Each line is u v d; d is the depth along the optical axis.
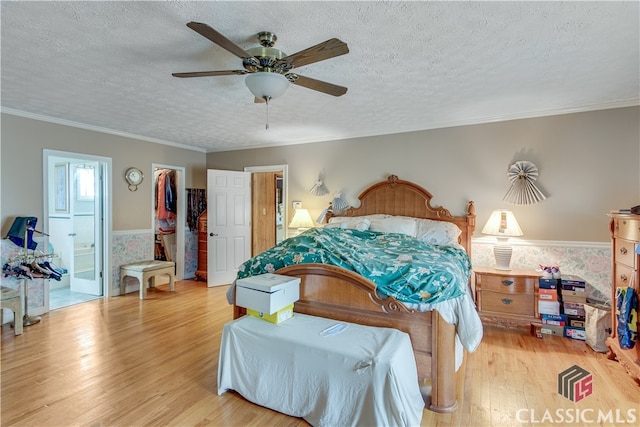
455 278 2.16
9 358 2.68
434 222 3.90
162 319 3.64
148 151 4.96
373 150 4.52
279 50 2.02
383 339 1.98
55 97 3.10
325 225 4.35
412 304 2.08
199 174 5.88
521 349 2.92
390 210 4.33
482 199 3.87
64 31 1.92
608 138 3.31
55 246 4.97
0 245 3.43
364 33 1.94
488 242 3.83
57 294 4.64
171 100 3.19
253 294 2.23
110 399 2.13
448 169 4.04
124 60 2.31
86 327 3.38
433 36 1.97
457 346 2.25
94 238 4.59
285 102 3.25
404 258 2.49
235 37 1.99
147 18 1.79
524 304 3.21
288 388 1.98
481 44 2.07
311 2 1.64
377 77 2.61
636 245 2.29
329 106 3.38
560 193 3.50
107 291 4.49
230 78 2.62
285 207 5.23
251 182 5.59
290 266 2.50
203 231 5.50
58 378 2.38
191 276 5.76
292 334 2.07
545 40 2.02
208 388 2.27
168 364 2.61
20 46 2.11
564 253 3.50
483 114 3.68
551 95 3.04
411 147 4.26
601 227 3.36
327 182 4.88
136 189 4.82
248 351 2.13
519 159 3.68
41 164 3.76
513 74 2.54
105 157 4.41
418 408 1.91
